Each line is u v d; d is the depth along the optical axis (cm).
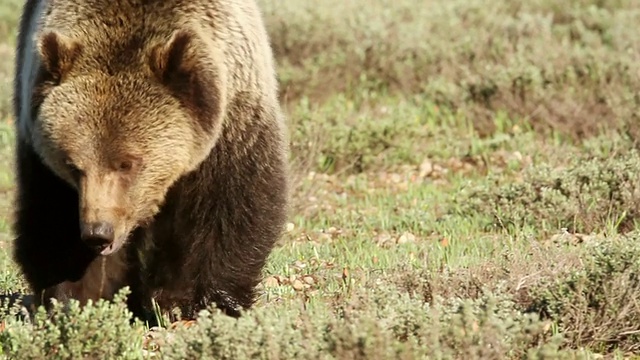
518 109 2334
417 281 1178
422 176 2103
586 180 1667
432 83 2486
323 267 1391
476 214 1694
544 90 2344
